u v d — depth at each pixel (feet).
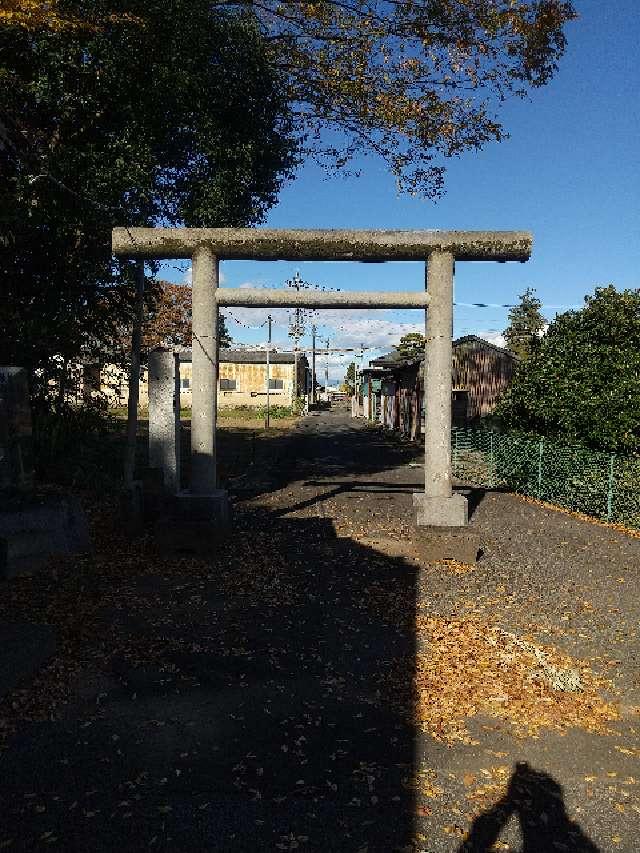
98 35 29.35
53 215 30.99
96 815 10.68
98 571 24.61
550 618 20.80
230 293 30.63
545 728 13.88
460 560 27.53
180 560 26.86
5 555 18.17
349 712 14.43
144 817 10.64
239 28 36.19
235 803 11.05
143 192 31.94
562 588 24.00
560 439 43.32
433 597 22.82
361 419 152.87
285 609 21.35
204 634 18.95
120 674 16.14
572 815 10.93
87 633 18.52
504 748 13.03
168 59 31.81
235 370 155.12
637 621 20.59
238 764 12.25
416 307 31.76
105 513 33.42
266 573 25.38
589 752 12.96
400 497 44.24
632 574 25.91
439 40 35.50
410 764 12.37
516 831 10.50
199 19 32.73
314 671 16.60
